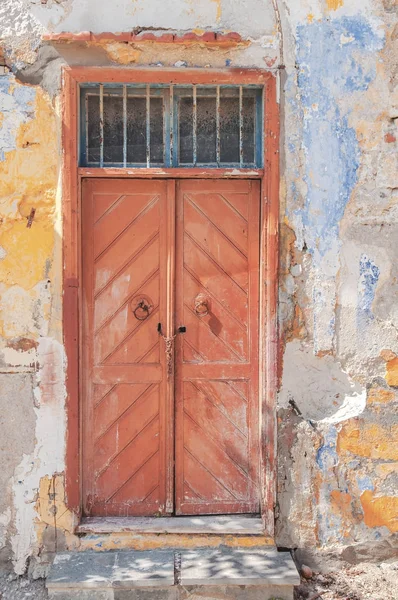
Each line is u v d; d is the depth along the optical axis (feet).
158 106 13.67
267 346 13.37
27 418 13.23
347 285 13.50
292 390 13.48
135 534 13.34
